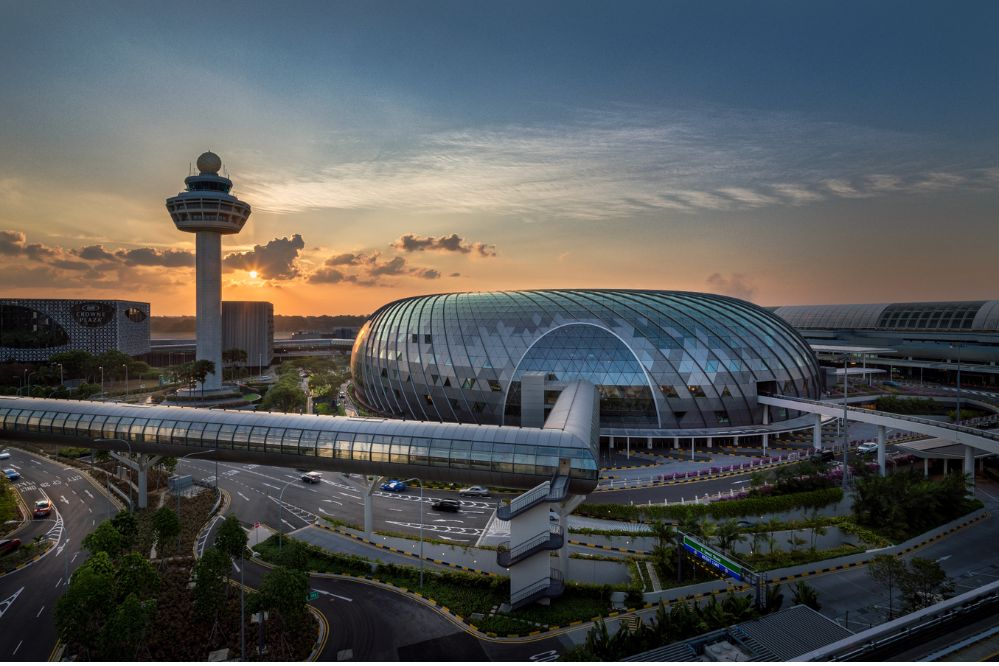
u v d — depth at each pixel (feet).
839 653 69.67
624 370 311.68
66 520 228.22
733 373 320.70
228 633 144.66
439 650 137.80
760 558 177.06
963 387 502.79
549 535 155.12
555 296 357.82
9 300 620.49
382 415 400.06
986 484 253.65
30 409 234.99
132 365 597.52
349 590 169.48
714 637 104.83
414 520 225.76
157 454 222.28
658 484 254.47
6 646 140.97
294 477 287.89
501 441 174.60
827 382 451.53
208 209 492.54
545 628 145.48
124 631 122.72
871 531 196.24
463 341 343.05
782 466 267.18
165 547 197.77
